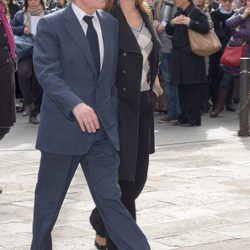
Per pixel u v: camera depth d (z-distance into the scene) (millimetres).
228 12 13062
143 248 4383
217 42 11453
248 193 7227
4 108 7293
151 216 6348
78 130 4297
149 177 7977
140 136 4754
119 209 4395
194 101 11836
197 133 11250
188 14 11414
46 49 4230
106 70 4336
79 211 6535
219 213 6441
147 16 4707
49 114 4320
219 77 13195
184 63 11484
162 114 13180
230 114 13305
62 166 4367
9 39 7266
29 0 11961
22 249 5453
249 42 12383
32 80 12000
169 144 10289
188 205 6730
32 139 10703
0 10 7238
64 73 4270
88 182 4449
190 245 5512
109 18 4453
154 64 4719
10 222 6203
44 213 4418
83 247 5488
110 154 4410
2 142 10461
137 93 4605
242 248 5438
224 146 10109
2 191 7332
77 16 4293
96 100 4320
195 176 8047
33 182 7801
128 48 4562
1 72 7230
